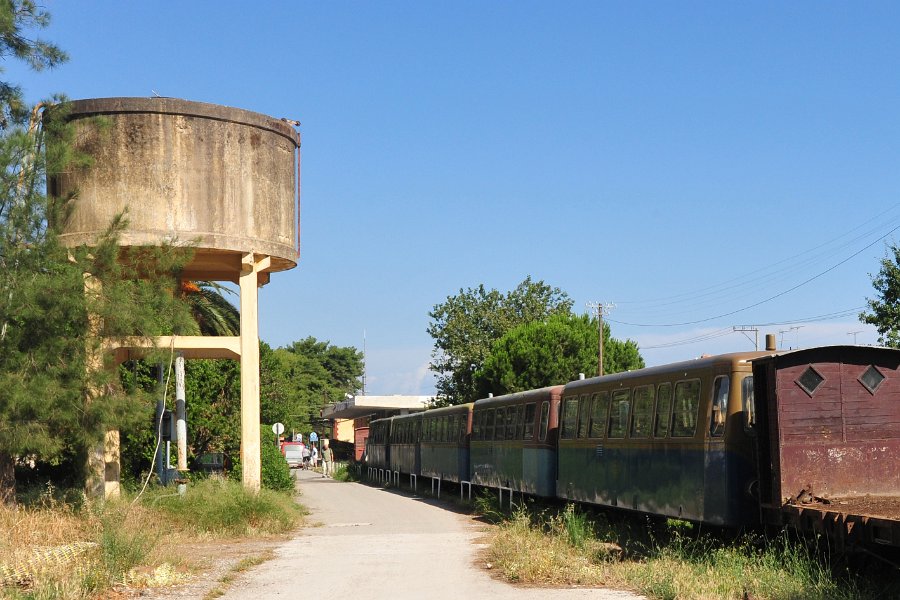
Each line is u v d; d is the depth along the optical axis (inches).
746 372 572.7
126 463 1039.0
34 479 983.0
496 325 2642.7
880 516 431.8
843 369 534.3
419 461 1485.0
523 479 982.4
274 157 965.2
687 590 442.6
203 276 1030.4
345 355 4552.2
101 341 757.3
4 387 693.3
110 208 880.9
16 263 729.6
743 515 559.2
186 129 903.1
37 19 766.5
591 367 1945.1
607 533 693.3
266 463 1277.1
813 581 450.0
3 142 722.8
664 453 653.3
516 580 507.2
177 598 455.2
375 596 459.5
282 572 554.3
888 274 986.7
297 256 1008.2
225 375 1229.7
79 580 475.2
